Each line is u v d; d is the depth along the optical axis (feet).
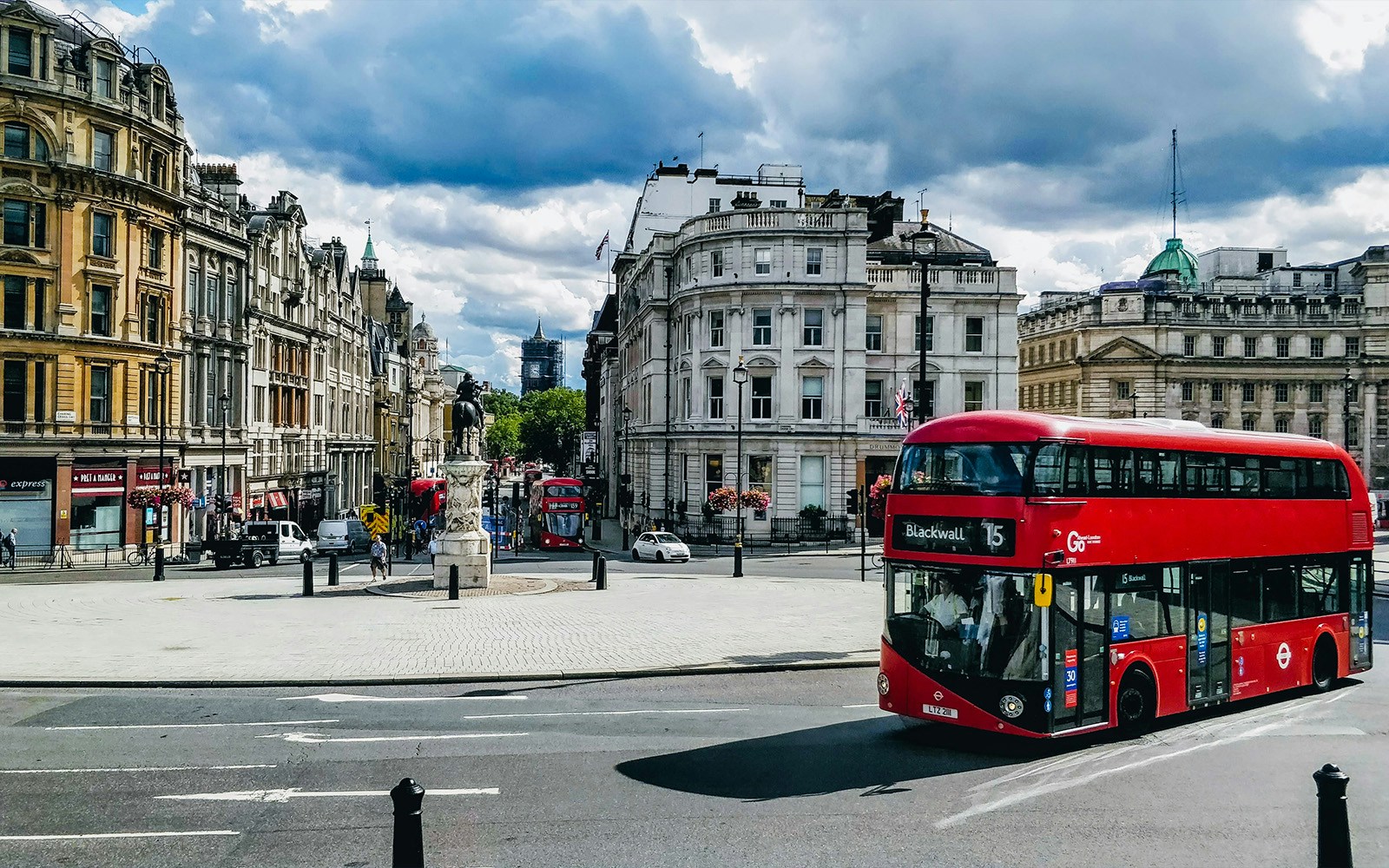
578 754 47.52
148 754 46.50
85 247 166.71
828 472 195.93
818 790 42.86
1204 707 55.88
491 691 61.72
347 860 33.99
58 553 161.27
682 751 48.42
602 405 385.29
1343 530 68.39
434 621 87.76
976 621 48.26
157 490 163.32
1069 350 308.19
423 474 458.09
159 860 33.81
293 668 65.98
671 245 225.56
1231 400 294.66
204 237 195.00
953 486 49.96
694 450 198.59
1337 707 61.67
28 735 49.78
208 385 197.98
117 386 172.04
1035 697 46.93
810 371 195.83
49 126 161.89
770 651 74.23
